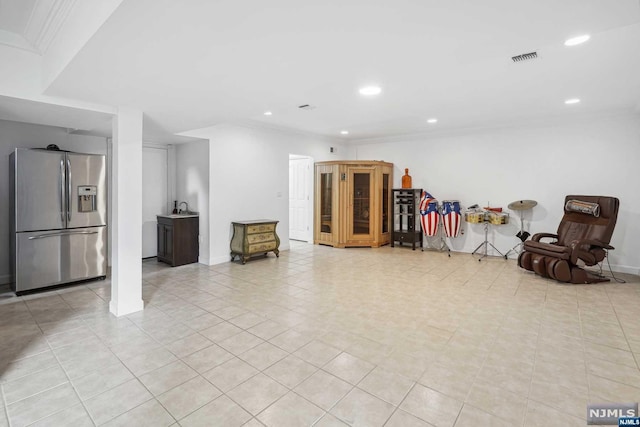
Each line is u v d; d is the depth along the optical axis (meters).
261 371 2.20
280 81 2.41
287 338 2.68
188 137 4.95
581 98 4.09
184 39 1.73
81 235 4.13
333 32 1.68
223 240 5.42
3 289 3.95
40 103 2.76
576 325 2.92
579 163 5.13
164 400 1.90
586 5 1.42
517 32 1.67
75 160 4.04
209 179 5.18
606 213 4.28
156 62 2.04
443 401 1.89
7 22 2.39
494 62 2.94
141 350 2.49
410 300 3.59
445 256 5.96
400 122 5.58
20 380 2.10
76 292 3.88
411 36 1.72
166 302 3.52
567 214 4.83
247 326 2.91
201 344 2.58
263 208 6.03
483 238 6.11
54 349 2.50
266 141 6.04
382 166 6.88
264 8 1.42
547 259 4.35
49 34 2.30
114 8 1.42
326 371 2.20
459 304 3.46
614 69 3.12
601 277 4.38
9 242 4.16
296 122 5.61
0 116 3.34
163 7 1.40
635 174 4.72
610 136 4.88
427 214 6.29
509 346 2.54
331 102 4.30
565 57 2.84
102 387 2.03
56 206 3.92
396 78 2.40
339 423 1.71
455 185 6.37
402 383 2.06
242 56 1.96
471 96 4.02
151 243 5.72
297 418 1.75
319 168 7.05
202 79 2.36
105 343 2.60
